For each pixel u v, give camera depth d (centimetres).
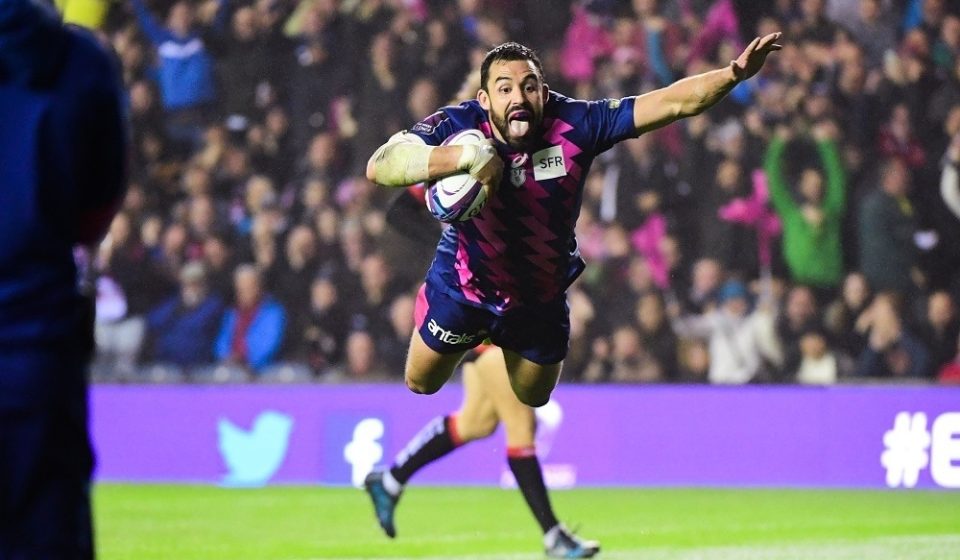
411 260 3425
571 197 1488
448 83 3703
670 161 3475
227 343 3491
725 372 3275
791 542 2181
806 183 3397
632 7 3797
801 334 3266
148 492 2998
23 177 907
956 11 3684
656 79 3728
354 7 3841
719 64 3731
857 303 3297
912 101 3575
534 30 3806
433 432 2125
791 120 3525
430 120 1484
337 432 3134
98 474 3288
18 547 893
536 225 1505
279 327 3484
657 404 3061
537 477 2022
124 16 4047
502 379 2012
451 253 1623
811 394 3009
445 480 3081
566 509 2647
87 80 931
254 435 3186
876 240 3338
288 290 3512
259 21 3906
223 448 3209
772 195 3403
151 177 3872
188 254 3666
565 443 3080
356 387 3128
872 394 2983
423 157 1379
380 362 3381
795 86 3603
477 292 1614
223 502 2806
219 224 3669
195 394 3247
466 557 2059
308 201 3616
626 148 3478
